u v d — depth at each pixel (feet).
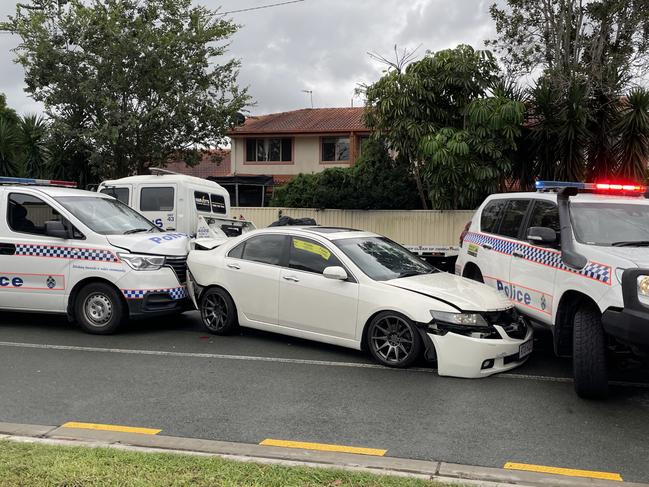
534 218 23.20
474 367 19.66
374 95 51.34
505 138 46.73
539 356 23.20
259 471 12.23
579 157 46.14
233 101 70.44
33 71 64.03
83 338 25.61
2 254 26.66
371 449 14.06
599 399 17.93
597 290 17.04
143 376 20.11
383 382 19.44
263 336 25.91
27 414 16.44
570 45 54.95
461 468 13.00
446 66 49.65
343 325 22.03
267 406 17.16
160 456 12.96
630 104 46.19
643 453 14.14
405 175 53.88
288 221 39.11
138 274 25.46
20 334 26.40
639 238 19.52
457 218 48.57
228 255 25.88
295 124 94.63
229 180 69.56
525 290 22.25
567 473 12.87
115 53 63.46
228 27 68.74
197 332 26.84
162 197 39.99
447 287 21.47
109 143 63.87
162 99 66.33
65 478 11.76
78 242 26.05
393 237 50.49
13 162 67.00
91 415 16.37
